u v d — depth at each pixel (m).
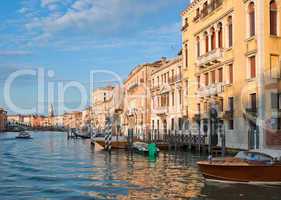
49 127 166.88
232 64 28.55
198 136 31.55
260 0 25.20
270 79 25.00
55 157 32.22
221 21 30.22
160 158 28.95
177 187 16.19
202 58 32.91
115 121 75.31
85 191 15.77
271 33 25.53
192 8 36.34
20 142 62.91
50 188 16.52
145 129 49.41
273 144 24.45
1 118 139.75
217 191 15.16
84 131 84.38
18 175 20.59
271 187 15.70
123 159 29.17
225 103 29.33
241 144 26.50
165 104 46.50
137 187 16.39
